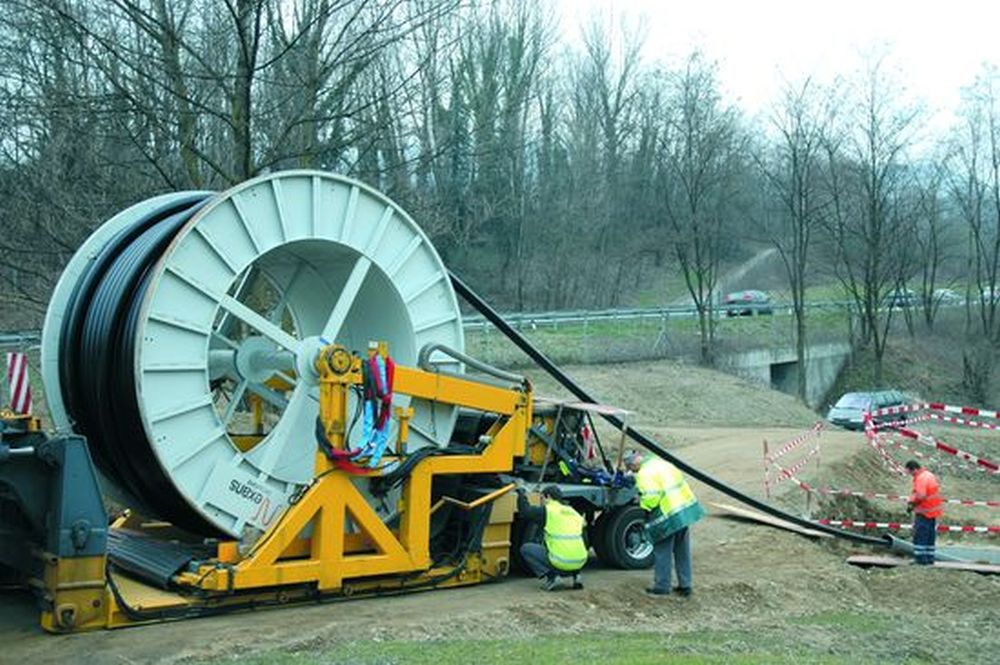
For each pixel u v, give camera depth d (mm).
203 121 19375
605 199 68500
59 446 9305
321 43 17531
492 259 65875
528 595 11906
